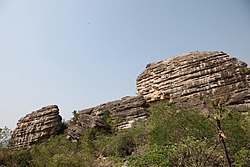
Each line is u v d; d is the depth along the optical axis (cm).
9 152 4966
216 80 6147
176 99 6253
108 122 6794
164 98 6750
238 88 5775
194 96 6028
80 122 6719
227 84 5972
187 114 3094
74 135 6309
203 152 2181
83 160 3791
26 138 7769
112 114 7081
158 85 7069
